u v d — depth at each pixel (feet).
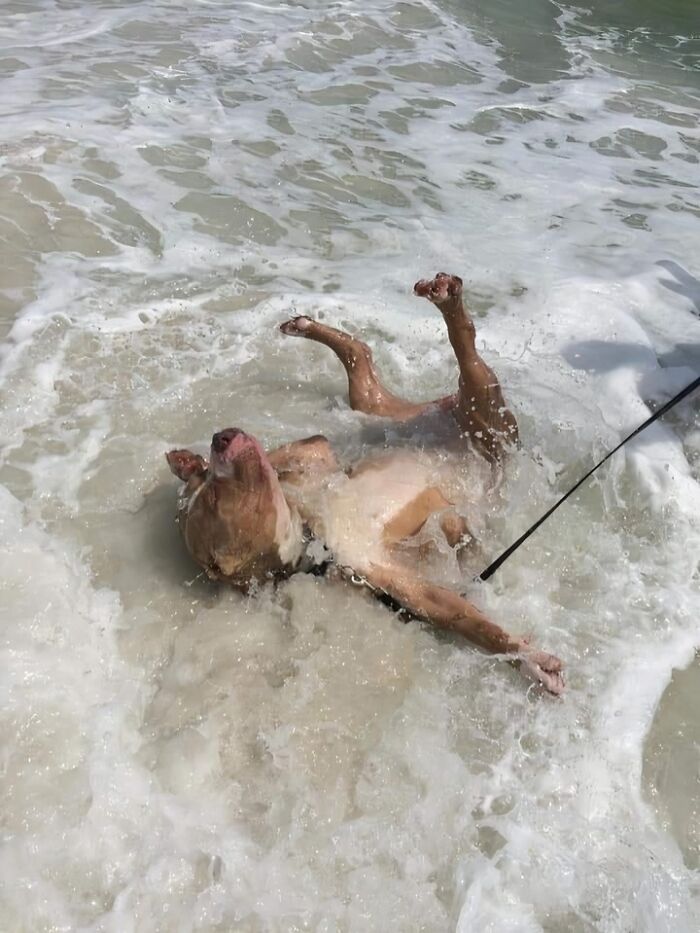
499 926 3.88
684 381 6.93
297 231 8.46
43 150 9.18
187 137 9.78
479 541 5.41
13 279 7.42
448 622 4.94
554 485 5.92
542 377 6.82
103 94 10.56
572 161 10.14
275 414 6.31
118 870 3.99
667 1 15.43
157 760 4.37
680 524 5.68
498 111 11.18
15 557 5.18
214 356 6.82
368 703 4.68
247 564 4.91
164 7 13.56
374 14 13.78
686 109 11.60
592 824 4.24
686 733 4.65
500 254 8.37
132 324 7.06
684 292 8.05
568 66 12.67
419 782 4.37
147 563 5.30
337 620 5.01
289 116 10.51
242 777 4.35
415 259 8.19
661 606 5.21
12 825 4.08
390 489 5.26
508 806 4.29
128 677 4.72
